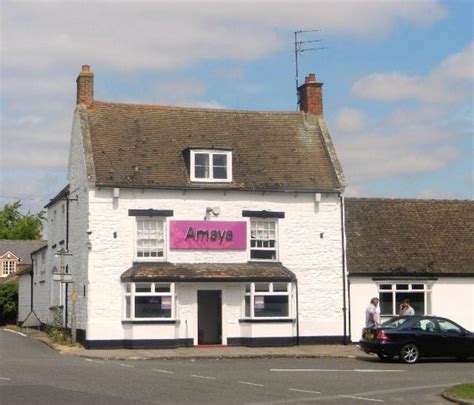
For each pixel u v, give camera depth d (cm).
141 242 3272
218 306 3366
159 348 3186
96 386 1922
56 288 4016
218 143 3544
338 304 3462
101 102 3547
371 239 3703
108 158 3312
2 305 5369
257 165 3497
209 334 3356
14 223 10556
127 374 2222
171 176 3334
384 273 3559
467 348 2752
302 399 1764
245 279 3288
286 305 3369
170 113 3606
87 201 3234
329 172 3547
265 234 3425
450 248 3750
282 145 3622
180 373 2289
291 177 3481
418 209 3928
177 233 3297
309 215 3472
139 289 3195
